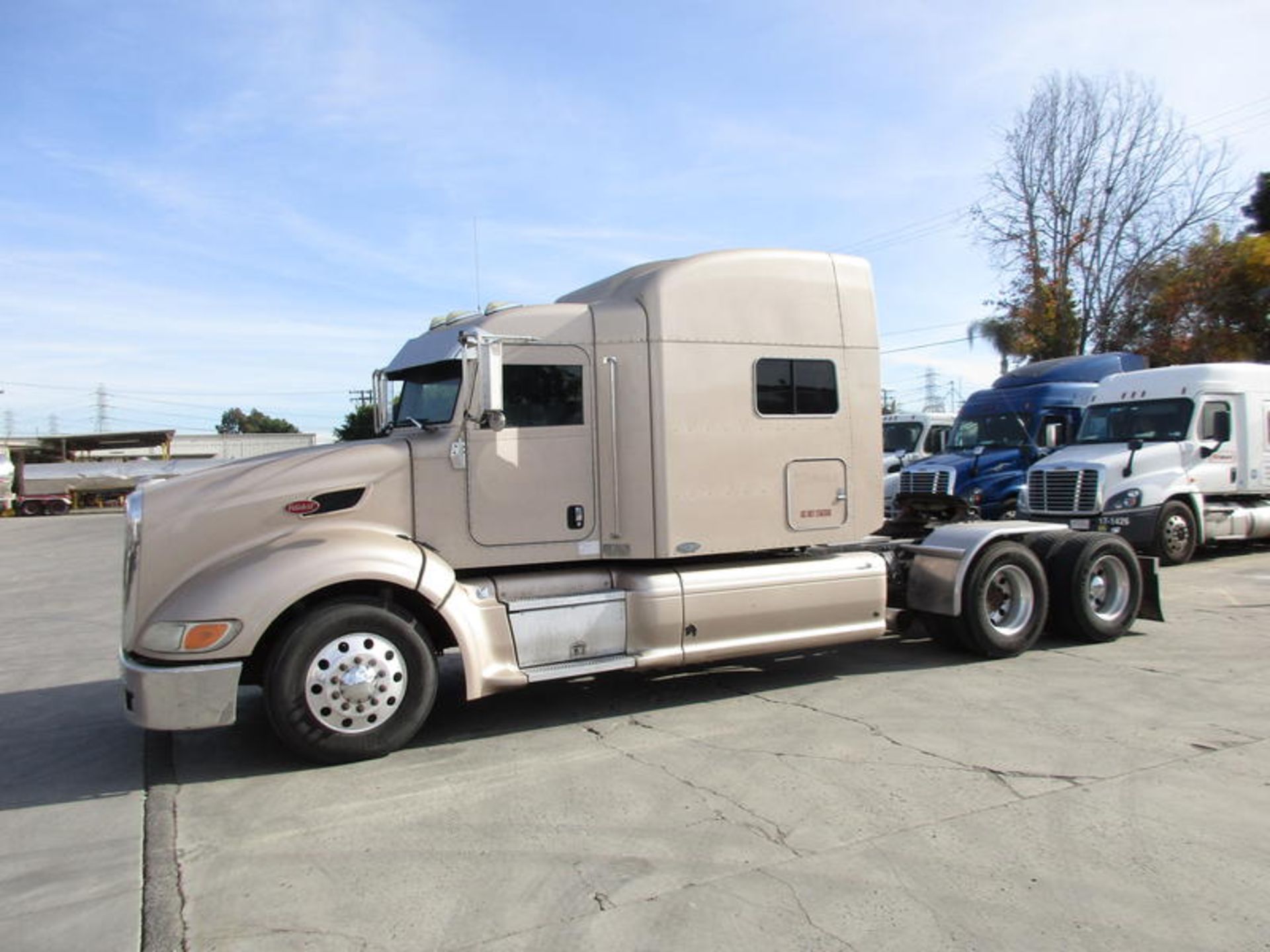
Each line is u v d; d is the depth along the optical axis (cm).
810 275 677
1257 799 435
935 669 721
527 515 596
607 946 319
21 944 333
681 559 656
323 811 456
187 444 6525
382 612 528
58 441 5916
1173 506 1256
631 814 439
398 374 658
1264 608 944
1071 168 2816
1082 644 799
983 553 745
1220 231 2705
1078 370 1556
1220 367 1321
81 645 1003
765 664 756
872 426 698
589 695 673
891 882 360
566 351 606
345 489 554
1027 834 400
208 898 365
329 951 321
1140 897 343
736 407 641
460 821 436
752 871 372
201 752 564
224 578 506
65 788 509
